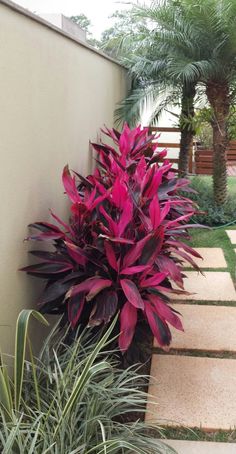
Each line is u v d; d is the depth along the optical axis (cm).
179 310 306
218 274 365
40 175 238
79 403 166
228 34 450
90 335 224
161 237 219
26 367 193
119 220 227
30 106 216
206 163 787
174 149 775
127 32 529
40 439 152
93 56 381
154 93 525
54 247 267
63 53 278
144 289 226
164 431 201
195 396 223
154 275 219
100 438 168
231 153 898
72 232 237
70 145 308
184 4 466
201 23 458
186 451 190
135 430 184
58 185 278
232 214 522
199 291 335
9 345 202
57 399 168
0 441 154
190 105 556
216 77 489
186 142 594
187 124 568
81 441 160
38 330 242
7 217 193
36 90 225
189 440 197
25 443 143
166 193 288
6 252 195
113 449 158
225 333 277
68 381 171
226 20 449
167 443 194
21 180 209
